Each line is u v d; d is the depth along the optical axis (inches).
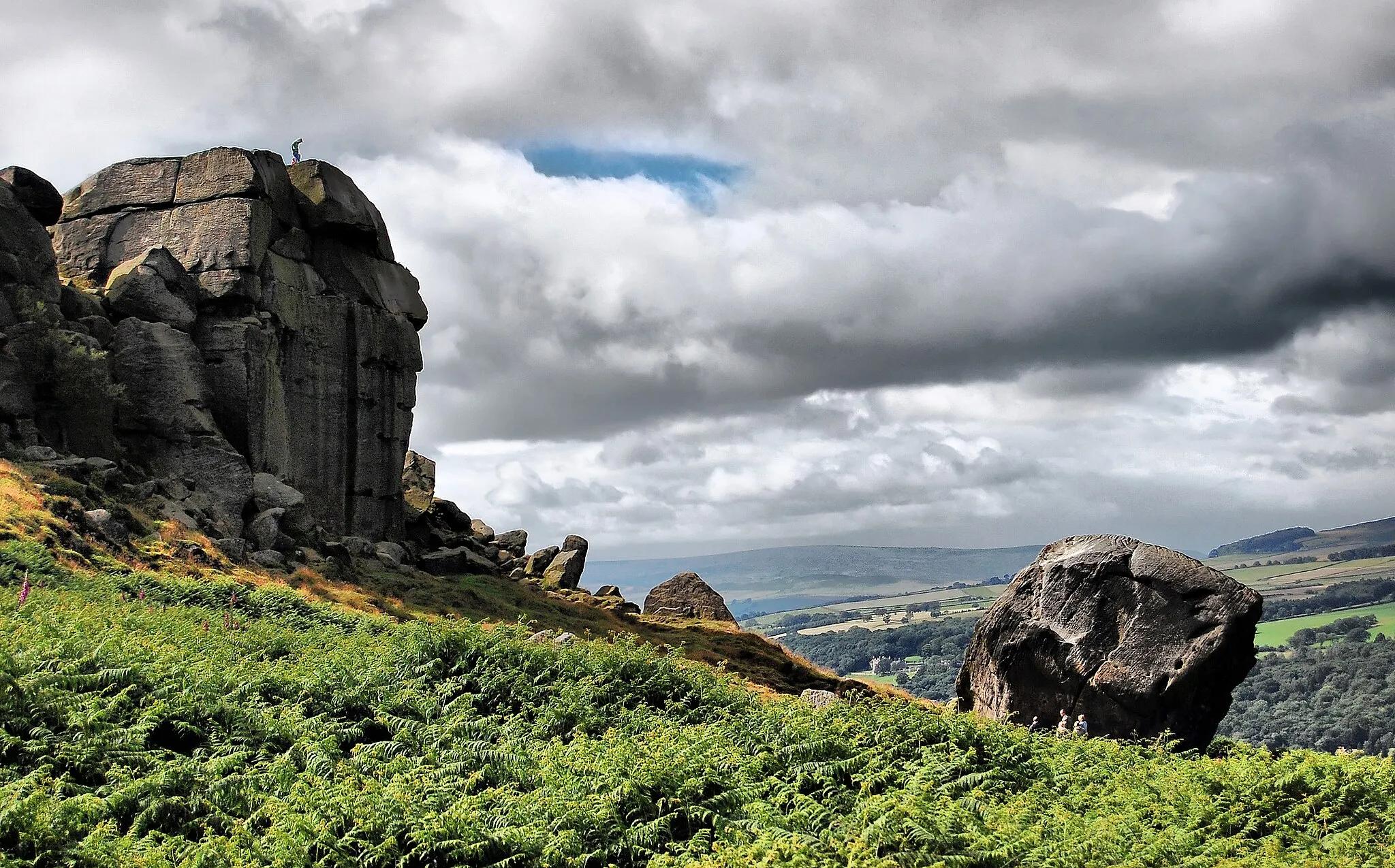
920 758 1000.9
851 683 2679.6
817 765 942.4
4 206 2336.4
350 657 1242.6
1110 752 1146.0
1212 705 1378.0
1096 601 1445.6
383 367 2999.5
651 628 2938.0
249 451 2568.9
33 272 2348.7
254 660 1228.5
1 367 2134.6
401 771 870.4
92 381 2263.8
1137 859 764.6
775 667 2684.5
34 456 2071.9
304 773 829.8
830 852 732.0
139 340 2445.9
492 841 745.6
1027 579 1524.4
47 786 724.7
